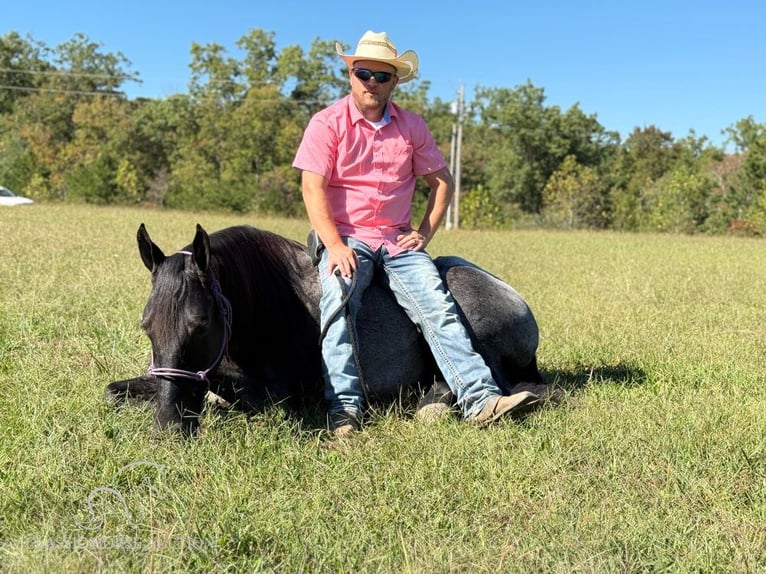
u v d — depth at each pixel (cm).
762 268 1517
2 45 8512
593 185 5634
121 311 743
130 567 284
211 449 389
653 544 312
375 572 287
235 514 327
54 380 500
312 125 481
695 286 1159
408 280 477
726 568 294
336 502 345
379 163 485
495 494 354
